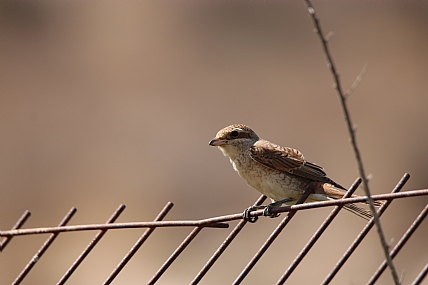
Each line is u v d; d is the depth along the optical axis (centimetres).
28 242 1329
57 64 1898
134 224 462
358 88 1806
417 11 2052
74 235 1356
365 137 1648
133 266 1269
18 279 472
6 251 1298
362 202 429
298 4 2078
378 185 1523
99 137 1648
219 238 1318
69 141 1630
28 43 1955
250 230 1320
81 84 1822
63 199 1448
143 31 2020
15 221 1395
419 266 1257
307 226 1309
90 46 1970
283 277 438
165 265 459
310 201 684
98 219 1394
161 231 1354
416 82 1833
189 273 1245
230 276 1227
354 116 1716
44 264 1274
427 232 1369
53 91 1792
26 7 2044
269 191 696
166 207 464
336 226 1303
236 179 1485
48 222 1404
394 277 363
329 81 1834
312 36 1992
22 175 1514
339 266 430
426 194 418
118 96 1789
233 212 1414
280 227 452
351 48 1939
